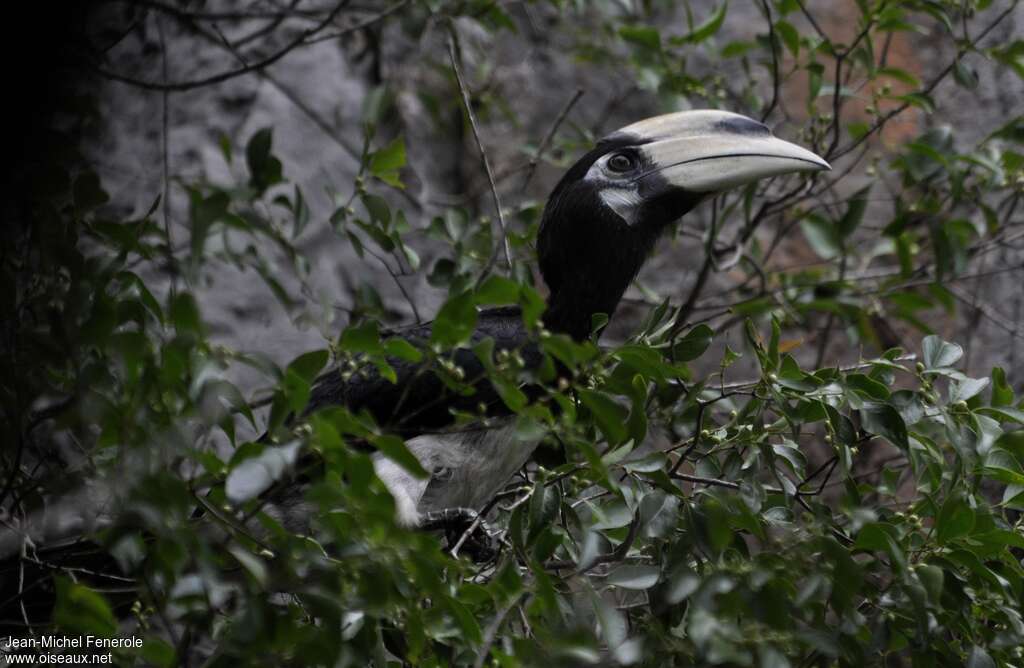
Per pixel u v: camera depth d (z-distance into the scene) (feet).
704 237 40.70
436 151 53.62
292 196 49.65
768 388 22.84
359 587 18.40
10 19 27.02
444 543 33.22
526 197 52.49
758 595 19.63
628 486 22.43
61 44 27.71
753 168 31.53
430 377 29.32
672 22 52.60
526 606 20.51
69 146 26.07
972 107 47.57
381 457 28.19
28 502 23.82
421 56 51.47
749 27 51.72
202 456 18.48
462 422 21.67
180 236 44.01
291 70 52.44
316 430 17.88
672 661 21.07
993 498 33.76
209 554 18.11
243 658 18.07
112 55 49.11
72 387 21.90
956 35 48.24
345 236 32.04
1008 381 42.65
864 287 41.60
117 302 21.39
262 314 46.47
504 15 38.81
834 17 50.65
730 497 21.49
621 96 53.83
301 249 48.52
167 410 18.52
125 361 18.39
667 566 21.09
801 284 38.27
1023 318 43.27
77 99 27.40
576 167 32.91
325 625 18.42
